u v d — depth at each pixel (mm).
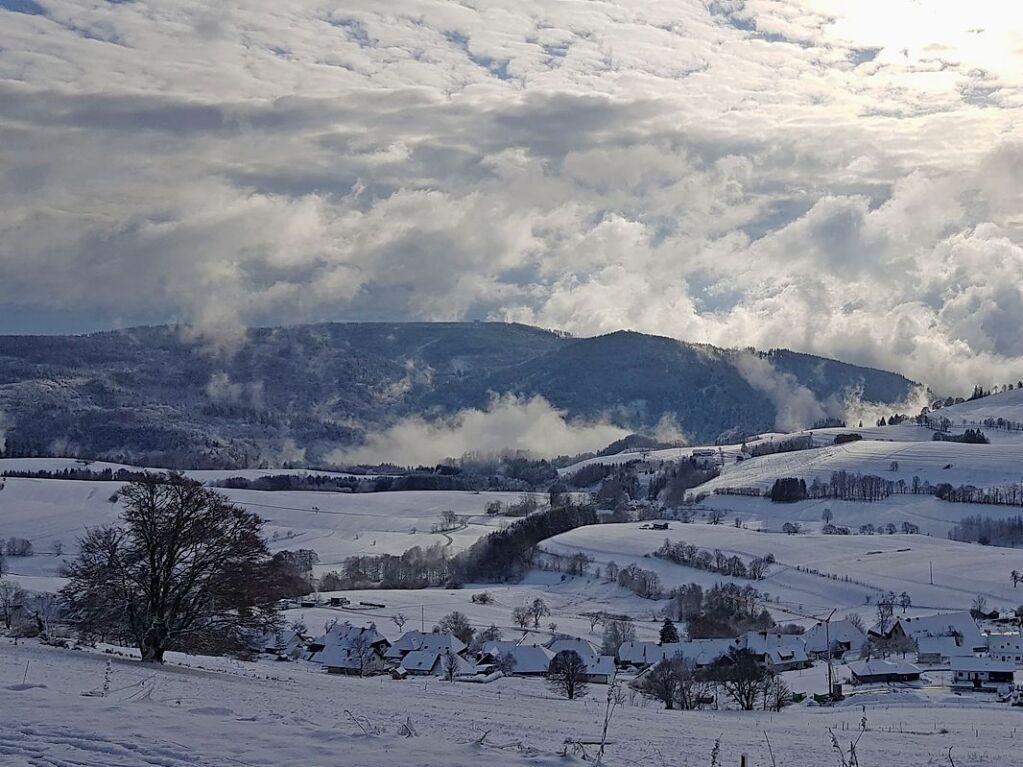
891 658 151875
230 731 27250
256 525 66062
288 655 143750
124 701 31938
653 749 37625
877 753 43125
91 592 61844
